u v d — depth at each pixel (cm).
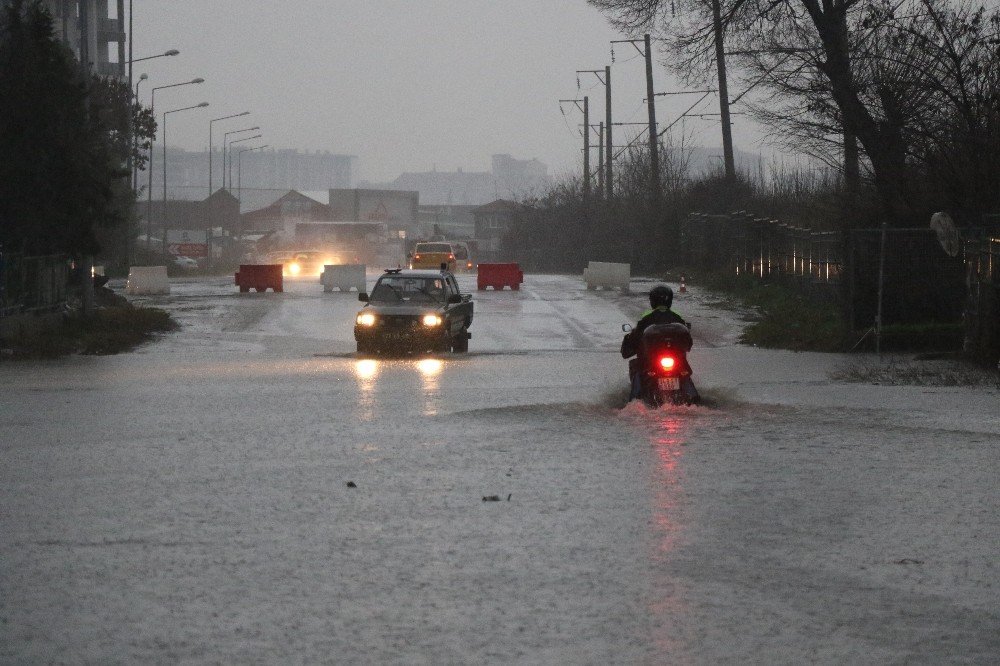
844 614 1673
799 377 5119
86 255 8219
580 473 2748
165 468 2836
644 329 3962
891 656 1502
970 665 1471
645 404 3834
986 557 1981
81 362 6269
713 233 14512
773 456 2975
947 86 7694
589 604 1716
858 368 5569
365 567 1914
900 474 2725
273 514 2314
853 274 6938
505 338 8094
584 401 4141
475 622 1631
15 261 7438
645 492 2523
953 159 7438
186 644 1540
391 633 1585
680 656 1500
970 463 2867
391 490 2553
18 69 7388
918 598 1750
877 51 8069
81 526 2209
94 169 7794
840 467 2816
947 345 6769
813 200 11362
